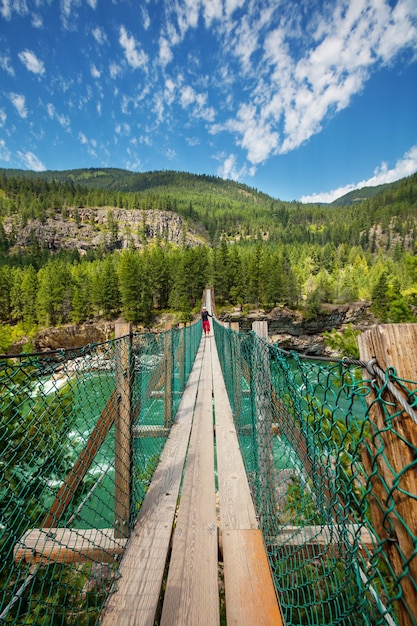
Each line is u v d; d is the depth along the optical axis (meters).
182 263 53.81
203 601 1.54
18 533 2.03
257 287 49.66
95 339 45.56
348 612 1.06
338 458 1.04
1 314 48.22
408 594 0.70
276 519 1.90
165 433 3.66
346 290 53.09
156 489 2.55
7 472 1.48
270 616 1.44
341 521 1.09
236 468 2.89
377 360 0.84
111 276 50.06
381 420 0.81
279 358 1.65
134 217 127.94
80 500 2.54
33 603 2.04
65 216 116.00
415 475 0.70
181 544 1.95
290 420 1.71
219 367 7.84
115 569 1.83
